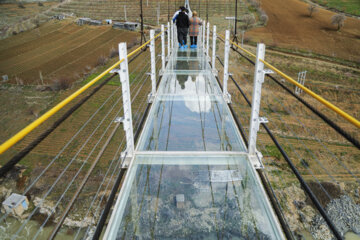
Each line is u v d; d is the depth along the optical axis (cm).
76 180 1157
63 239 999
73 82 2491
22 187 1197
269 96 2222
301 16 4672
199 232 153
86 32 4184
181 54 652
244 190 185
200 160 215
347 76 2850
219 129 272
